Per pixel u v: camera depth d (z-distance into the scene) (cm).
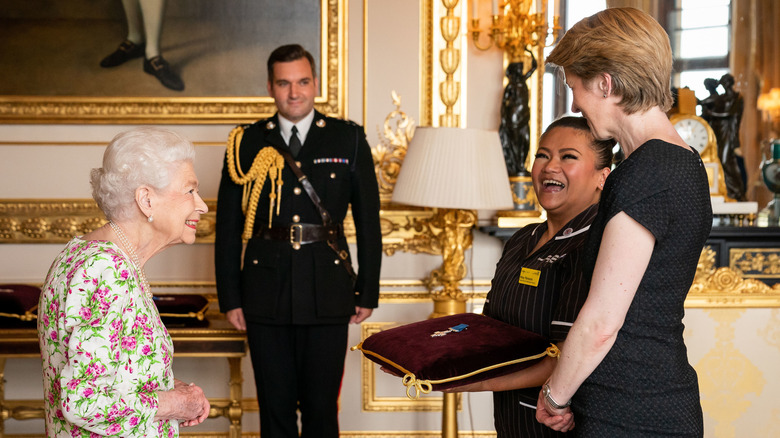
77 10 378
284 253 302
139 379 157
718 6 384
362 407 394
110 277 152
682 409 150
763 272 349
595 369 152
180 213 169
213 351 333
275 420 306
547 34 365
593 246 153
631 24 148
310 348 305
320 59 382
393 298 391
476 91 386
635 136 152
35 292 350
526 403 185
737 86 387
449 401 341
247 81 382
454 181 319
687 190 145
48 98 379
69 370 146
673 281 148
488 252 390
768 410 301
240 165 312
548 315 179
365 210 317
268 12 380
